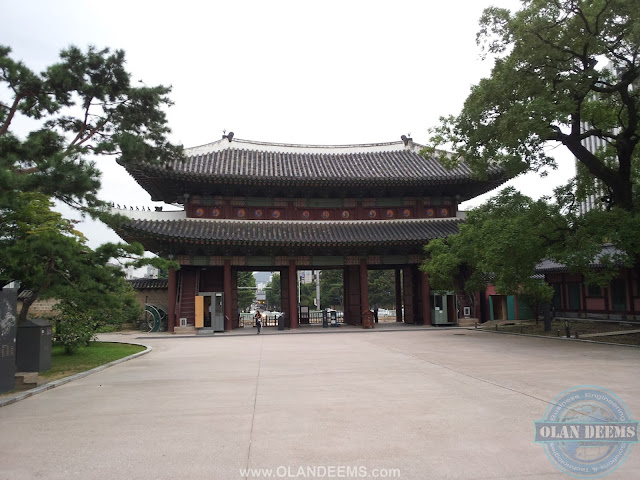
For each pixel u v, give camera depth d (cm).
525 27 2150
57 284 1764
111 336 3591
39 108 1755
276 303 11862
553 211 2366
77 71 1717
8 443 873
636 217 2080
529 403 1098
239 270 4369
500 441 824
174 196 4172
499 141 2395
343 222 4122
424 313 4175
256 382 1479
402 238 3791
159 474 702
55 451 820
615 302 3597
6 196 1315
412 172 4141
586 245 2150
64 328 2336
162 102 1919
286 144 4550
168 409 1129
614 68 2436
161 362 2070
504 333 3192
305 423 968
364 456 761
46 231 1652
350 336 3331
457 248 3244
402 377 1512
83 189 1384
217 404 1170
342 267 4550
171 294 3816
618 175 2430
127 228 3350
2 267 1638
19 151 1432
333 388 1347
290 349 2498
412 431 895
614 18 2116
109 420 1036
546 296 3181
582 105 2600
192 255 3894
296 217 4119
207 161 3997
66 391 1421
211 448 819
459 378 1462
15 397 1287
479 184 4116
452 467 705
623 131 2381
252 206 4056
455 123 2569
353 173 4091
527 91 2280
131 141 1692
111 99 1833
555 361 1766
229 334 3653
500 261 2442
